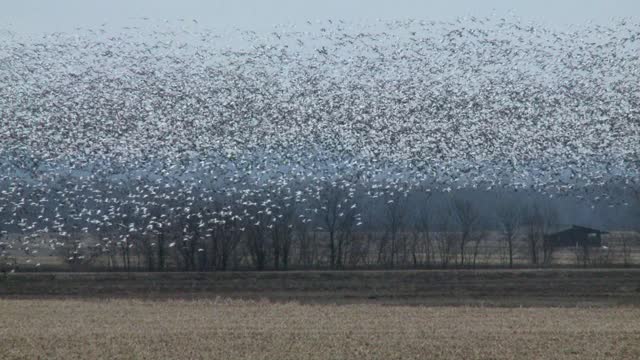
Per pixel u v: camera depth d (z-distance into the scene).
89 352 26.05
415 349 26.12
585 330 29.44
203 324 31.08
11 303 37.25
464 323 31.08
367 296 40.00
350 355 25.30
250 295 40.53
